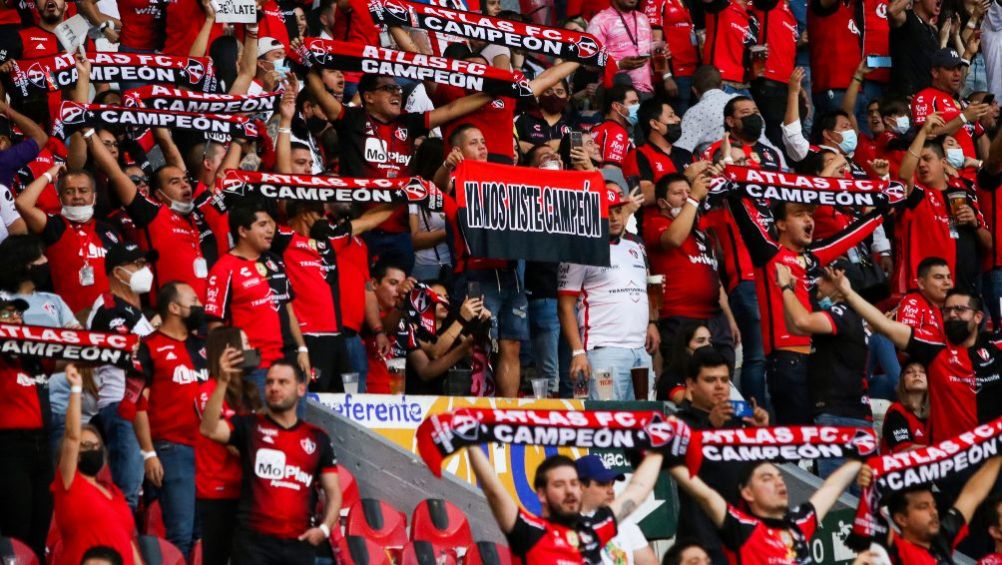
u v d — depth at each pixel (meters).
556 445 33.62
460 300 46.75
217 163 48.19
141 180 46.81
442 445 32.97
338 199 44.66
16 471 38.09
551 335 48.34
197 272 43.97
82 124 44.41
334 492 36.53
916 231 53.84
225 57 54.41
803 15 68.88
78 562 35.31
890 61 65.50
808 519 35.28
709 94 59.12
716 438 35.28
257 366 37.09
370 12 48.84
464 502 41.97
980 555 44.22
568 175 47.00
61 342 36.22
